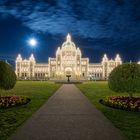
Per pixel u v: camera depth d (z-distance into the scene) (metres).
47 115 14.82
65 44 126.81
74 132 10.68
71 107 18.34
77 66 126.44
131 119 13.71
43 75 132.50
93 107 18.38
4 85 21.39
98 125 12.09
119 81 21.42
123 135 10.26
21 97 21.50
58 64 126.75
